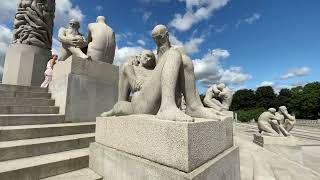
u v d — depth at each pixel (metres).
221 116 3.42
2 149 3.38
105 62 7.00
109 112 3.68
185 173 1.99
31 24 11.98
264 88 71.81
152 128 2.42
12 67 11.41
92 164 3.56
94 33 7.14
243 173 4.69
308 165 9.76
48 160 3.40
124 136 2.90
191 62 3.22
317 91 50.59
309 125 37.31
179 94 3.30
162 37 3.53
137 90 3.56
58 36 6.98
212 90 10.77
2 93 5.81
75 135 4.84
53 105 6.38
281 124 10.59
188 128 2.06
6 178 2.83
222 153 2.94
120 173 2.76
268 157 7.72
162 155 2.26
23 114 5.28
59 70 6.68
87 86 6.32
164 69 2.86
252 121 45.09
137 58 4.03
